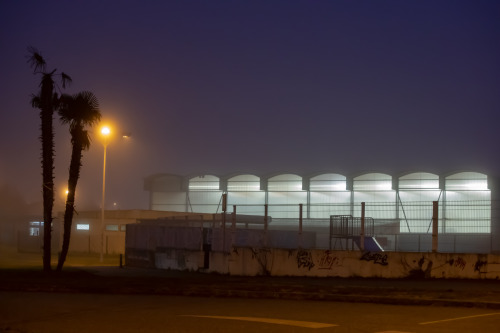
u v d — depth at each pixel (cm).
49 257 2975
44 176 3012
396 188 5788
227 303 1808
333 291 1981
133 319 1448
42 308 1708
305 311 1582
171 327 1304
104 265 3916
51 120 3062
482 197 5462
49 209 2998
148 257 3631
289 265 2759
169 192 6819
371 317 1451
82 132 3103
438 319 1412
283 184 6369
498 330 1237
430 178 5688
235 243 2994
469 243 3111
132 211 5600
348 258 2648
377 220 3359
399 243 3412
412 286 2223
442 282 2409
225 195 3055
